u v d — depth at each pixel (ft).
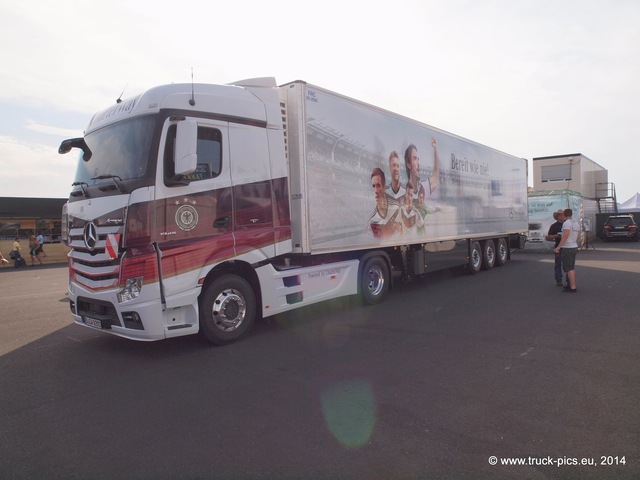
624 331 20.56
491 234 45.09
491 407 12.75
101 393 14.49
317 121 23.27
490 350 18.11
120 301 17.10
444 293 32.17
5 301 35.12
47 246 83.10
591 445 10.57
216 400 13.71
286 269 22.50
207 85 19.51
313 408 12.96
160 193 17.30
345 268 25.90
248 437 11.29
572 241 31.12
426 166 33.19
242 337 20.47
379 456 10.27
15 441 11.35
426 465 9.86
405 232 30.55
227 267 20.31
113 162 18.48
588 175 107.14
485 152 43.68
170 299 17.40
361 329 22.08
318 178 23.27
